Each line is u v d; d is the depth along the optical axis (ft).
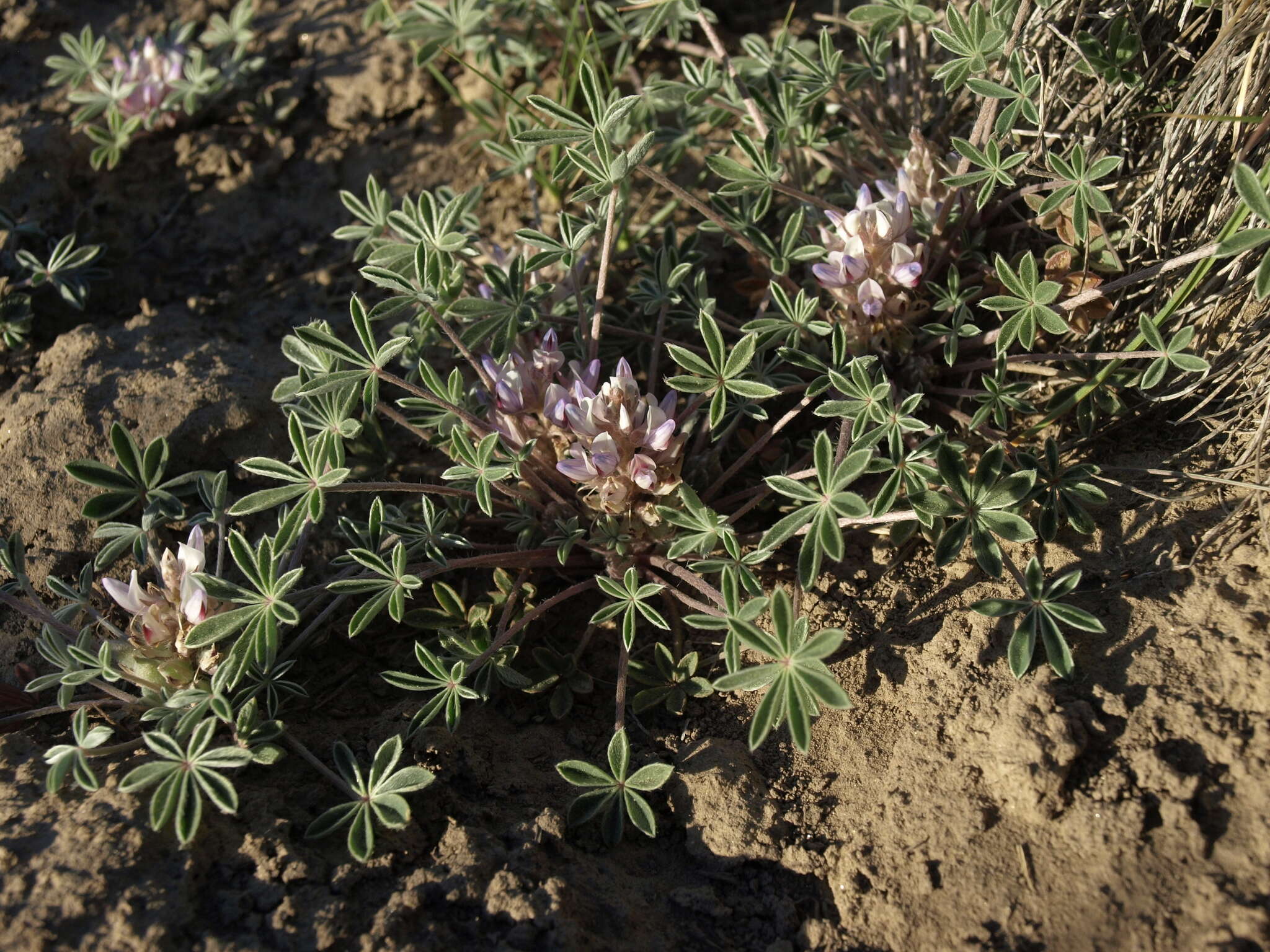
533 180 1.66
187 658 1.18
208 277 1.69
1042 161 1.40
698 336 1.51
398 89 1.83
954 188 1.34
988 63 1.42
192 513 1.36
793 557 1.32
